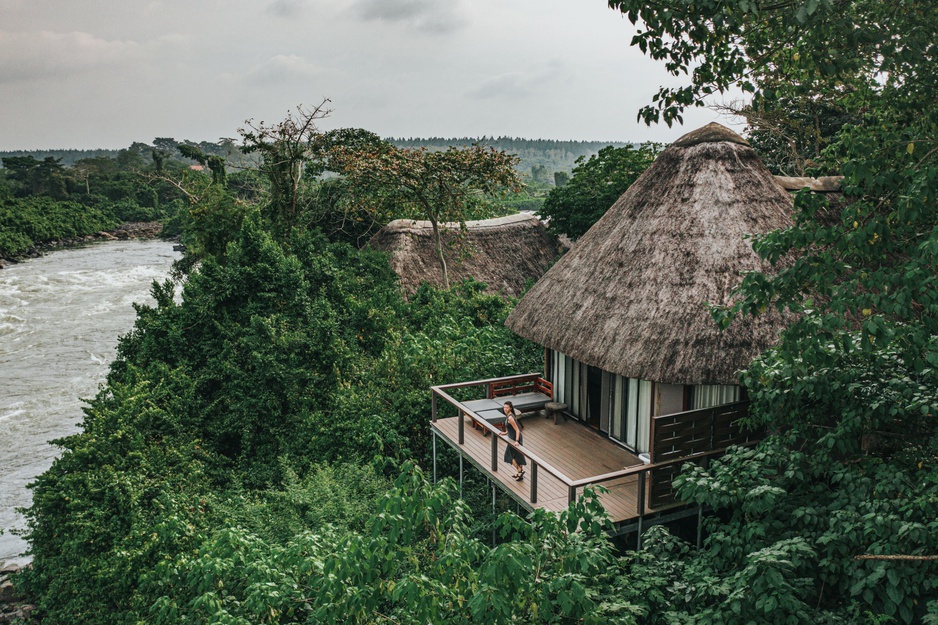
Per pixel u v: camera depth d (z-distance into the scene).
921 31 6.73
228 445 17.56
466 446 12.38
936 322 5.54
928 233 6.10
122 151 179.50
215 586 8.35
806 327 6.00
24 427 24.52
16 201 90.56
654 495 9.47
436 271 27.89
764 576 6.30
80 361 31.69
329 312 19.94
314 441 15.83
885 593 6.43
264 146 26.89
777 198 12.27
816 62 7.09
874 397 7.18
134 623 10.60
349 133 27.84
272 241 21.88
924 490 6.57
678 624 6.66
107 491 13.05
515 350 18.36
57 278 52.56
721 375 10.06
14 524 18.62
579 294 12.31
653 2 6.77
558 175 148.38
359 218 31.80
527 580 5.92
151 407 16.09
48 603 12.56
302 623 7.67
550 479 10.76
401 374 17.42
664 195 12.22
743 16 6.83
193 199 31.12
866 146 6.14
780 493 7.12
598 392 12.84
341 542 6.65
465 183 27.09
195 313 20.03
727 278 10.87
